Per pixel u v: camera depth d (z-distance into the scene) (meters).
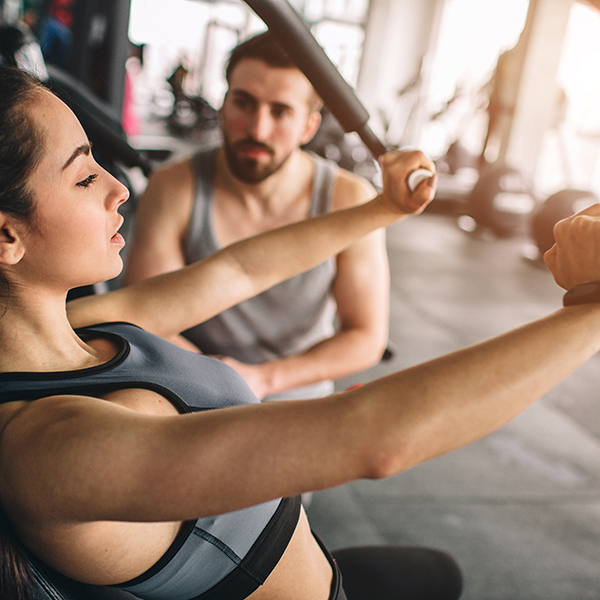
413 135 9.91
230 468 0.43
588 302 0.48
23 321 0.56
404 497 2.16
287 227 0.85
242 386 0.72
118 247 0.60
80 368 0.58
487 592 1.74
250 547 0.59
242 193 1.18
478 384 0.44
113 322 0.70
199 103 9.68
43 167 0.51
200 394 0.64
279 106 1.08
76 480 0.44
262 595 0.62
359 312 1.27
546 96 7.28
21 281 0.55
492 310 4.38
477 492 2.22
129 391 0.56
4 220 0.51
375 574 0.84
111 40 2.73
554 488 2.29
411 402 0.43
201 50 11.60
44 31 4.42
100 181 0.57
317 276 1.19
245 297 0.83
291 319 1.21
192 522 0.55
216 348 1.21
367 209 0.82
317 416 0.44
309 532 0.71
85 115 1.31
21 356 0.56
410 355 3.45
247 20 11.23
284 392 1.24
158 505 0.44
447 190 7.92
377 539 1.93
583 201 5.26
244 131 1.09
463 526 2.02
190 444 0.44
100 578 0.52
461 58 10.08
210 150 1.22
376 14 10.56
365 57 10.80
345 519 2.01
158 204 1.20
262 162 1.11
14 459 0.47
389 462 0.43
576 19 7.13
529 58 7.16
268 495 0.44
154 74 12.10
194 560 0.56
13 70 0.53
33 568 0.53
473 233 6.73
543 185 8.80
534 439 2.63
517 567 1.85
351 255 1.23
